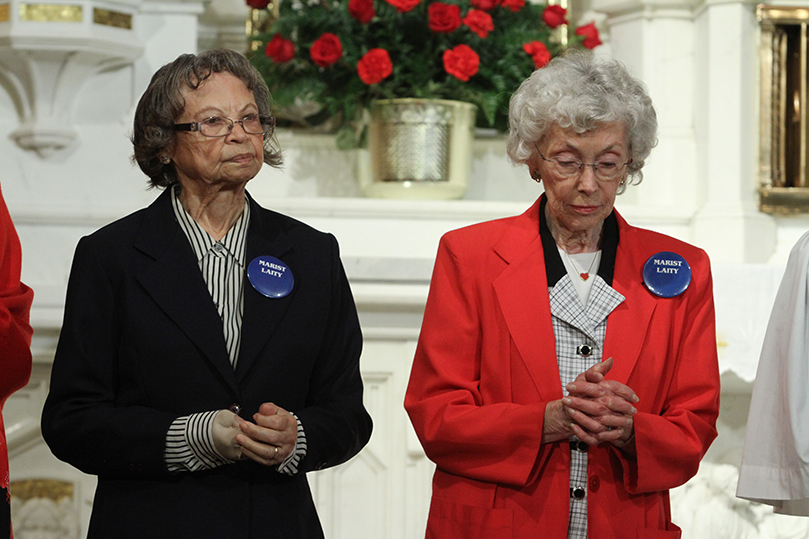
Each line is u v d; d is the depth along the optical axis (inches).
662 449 206.5
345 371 224.5
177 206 222.1
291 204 364.8
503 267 223.3
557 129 211.2
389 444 350.0
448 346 222.8
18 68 370.0
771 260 391.5
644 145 216.7
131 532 200.8
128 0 372.2
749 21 393.7
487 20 368.2
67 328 209.0
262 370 209.0
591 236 226.5
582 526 212.8
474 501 216.1
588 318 217.2
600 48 429.7
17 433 347.3
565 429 205.0
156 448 197.6
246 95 216.8
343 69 378.9
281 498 209.3
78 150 378.6
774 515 349.1
